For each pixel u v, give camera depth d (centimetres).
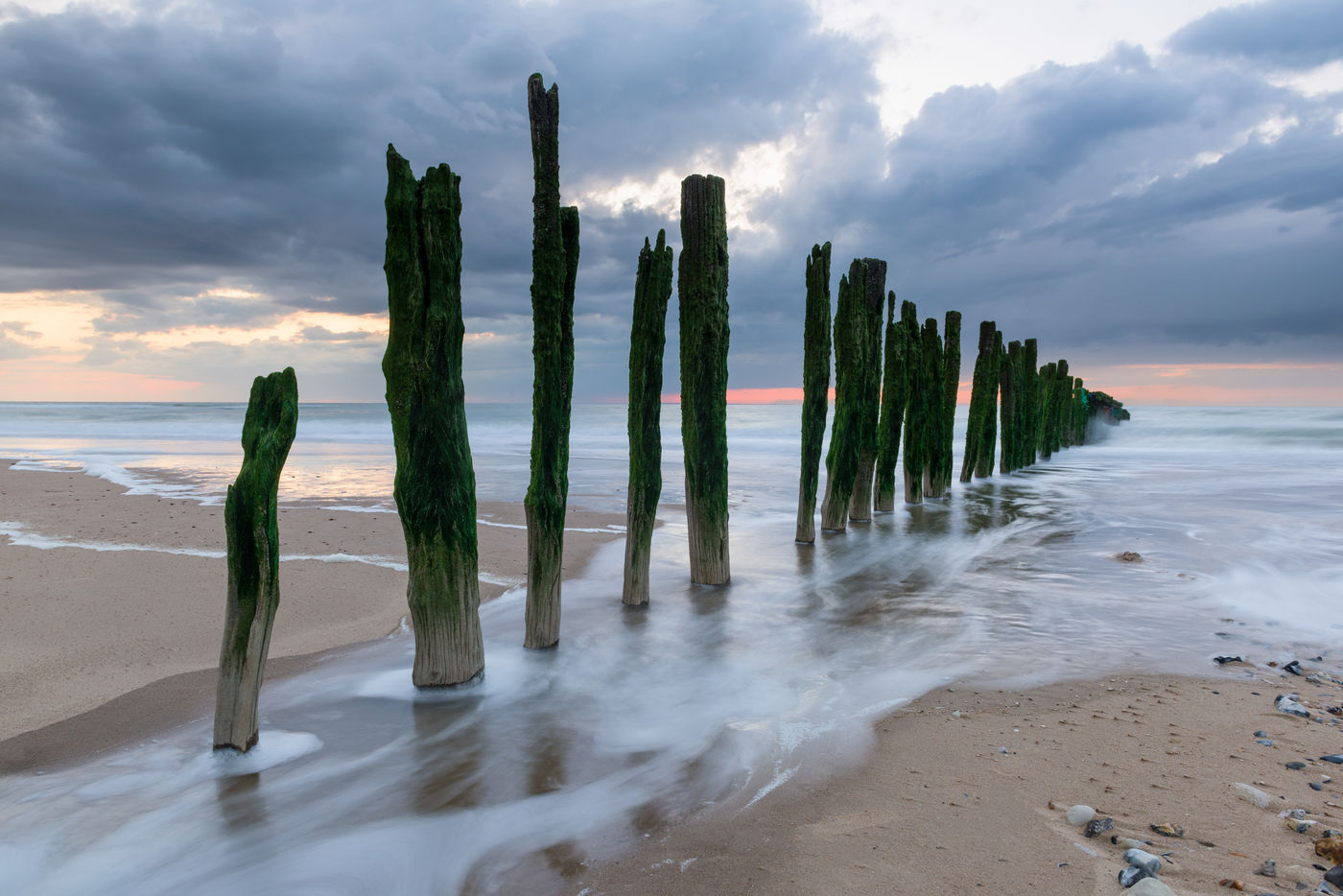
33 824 315
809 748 389
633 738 408
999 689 481
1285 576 796
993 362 1842
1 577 671
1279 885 247
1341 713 430
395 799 340
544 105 518
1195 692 471
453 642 462
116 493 1273
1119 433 3566
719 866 278
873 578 792
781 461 2133
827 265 935
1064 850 277
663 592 732
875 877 263
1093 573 820
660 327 653
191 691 445
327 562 771
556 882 275
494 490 1427
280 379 375
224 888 278
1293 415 4612
